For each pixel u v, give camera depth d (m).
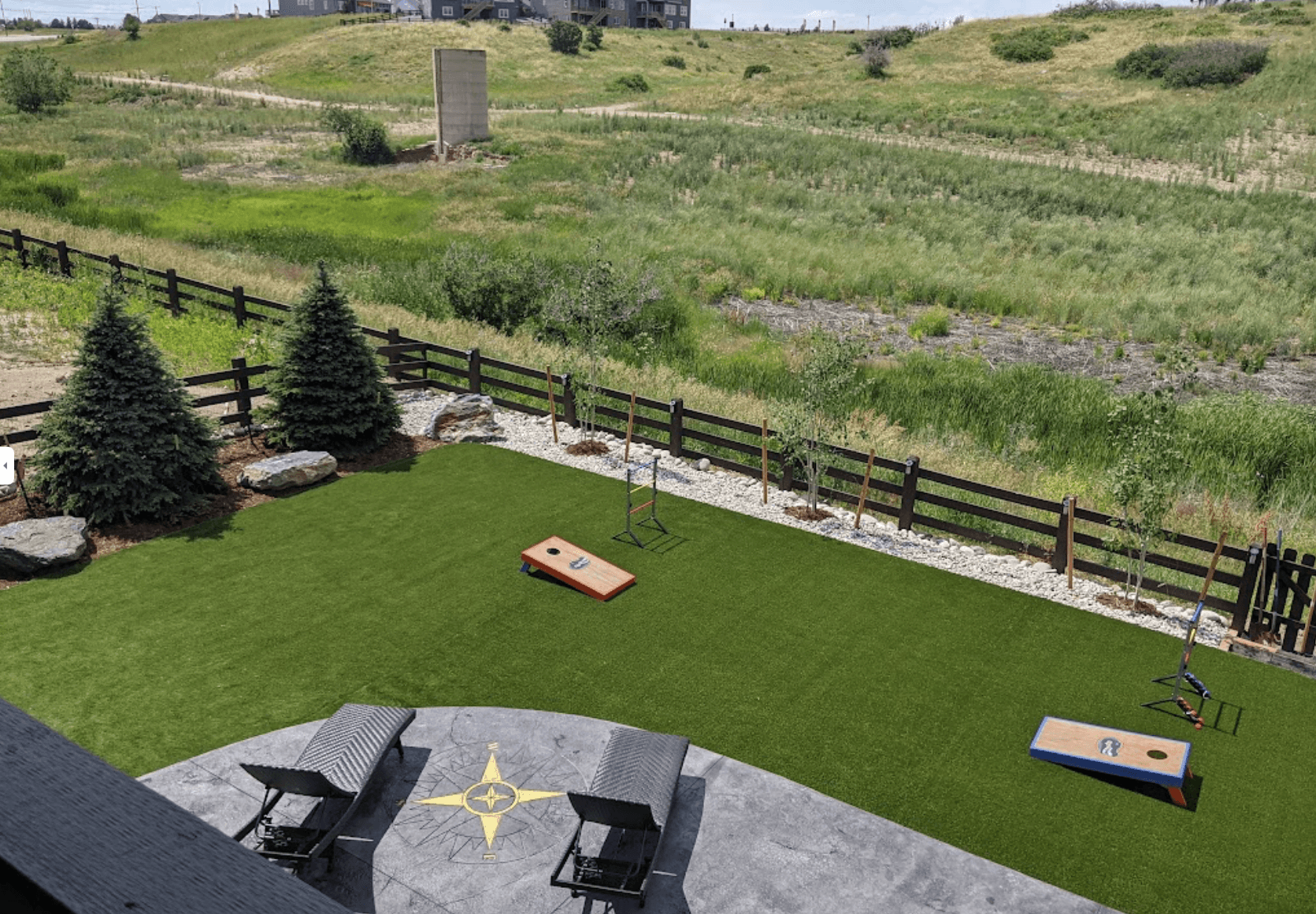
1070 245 37.38
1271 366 26.56
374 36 97.62
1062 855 7.82
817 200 43.09
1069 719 9.69
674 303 28.33
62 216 35.94
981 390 21.81
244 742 8.80
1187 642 9.66
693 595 11.84
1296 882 7.62
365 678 9.89
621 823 7.13
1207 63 61.56
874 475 16.30
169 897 1.06
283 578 11.92
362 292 27.73
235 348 21.02
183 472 13.80
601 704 9.62
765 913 7.16
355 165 52.41
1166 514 12.27
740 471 15.93
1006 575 12.76
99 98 72.44
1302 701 10.13
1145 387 24.33
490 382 18.61
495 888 7.32
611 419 17.92
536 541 13.14
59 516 12.88
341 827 7.42
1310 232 37.56
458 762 8.66
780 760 8.88
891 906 7.26
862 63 78.94
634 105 75.56
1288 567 11.13
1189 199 42.25
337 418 15.84
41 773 1.28
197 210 40.22
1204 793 8.62
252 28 112.81
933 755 9.03
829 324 29.06
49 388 18.22
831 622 11.34
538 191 44.03
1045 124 57.31
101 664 9.96
